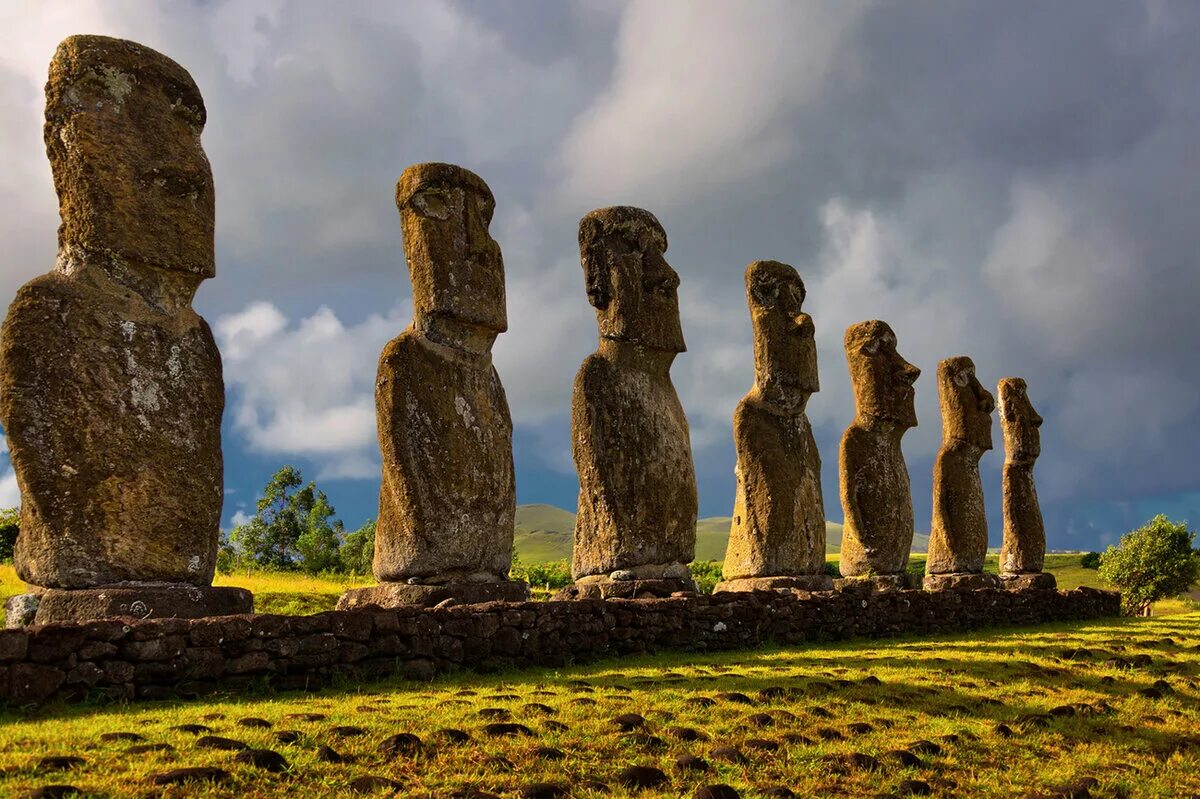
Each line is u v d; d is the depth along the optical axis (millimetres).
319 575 30656
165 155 11508
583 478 16312
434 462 13680
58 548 10320
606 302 16797
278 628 9625
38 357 10477
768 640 15852
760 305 20359
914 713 10211
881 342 22812
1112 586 40312
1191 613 30328
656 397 16781
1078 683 12617
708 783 7574
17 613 10320
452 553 13617
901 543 22156
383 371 13820
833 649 15555
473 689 10023
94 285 10961
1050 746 9523
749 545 19484
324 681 9852
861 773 8188
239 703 8734
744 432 19797
